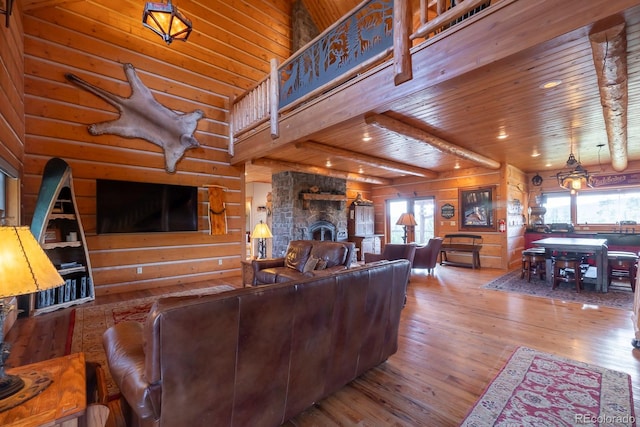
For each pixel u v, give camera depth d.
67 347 2.79
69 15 4.42
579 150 5.70
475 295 4.64
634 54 2.38
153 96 5.18
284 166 6.46
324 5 7.10
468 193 7.58
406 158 6.32
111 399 1.95
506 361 2.50
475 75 2.58
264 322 1.53
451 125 4.19
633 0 1.81
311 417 1.84
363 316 2.13
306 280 1.75
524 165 7.31
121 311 3.80
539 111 3.68
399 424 1.76
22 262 1.17
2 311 1.26
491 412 1.86
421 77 2.83
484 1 2.41
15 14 3.54
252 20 6.57
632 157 6.30
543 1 2.14
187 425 1.32
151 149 5.15
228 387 1.44
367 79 3.34
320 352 1.85
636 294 2.86
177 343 1.24
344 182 8.55
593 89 3.06
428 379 2.25
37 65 4.15
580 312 3.78
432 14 5.30
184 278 5.46
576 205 7.44
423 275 6.25
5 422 1.04
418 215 9.02
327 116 3.83
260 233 5.39
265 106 5.11
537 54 2.30
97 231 4.41
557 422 1.76
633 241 6.21
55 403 1.17
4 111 2.98
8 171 3.10
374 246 9.04
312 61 4.10
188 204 5.34
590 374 2.28
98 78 4.64
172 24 3.88
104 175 4.68
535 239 7.59
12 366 2.44
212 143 5.91
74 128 4.43
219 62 6.03
